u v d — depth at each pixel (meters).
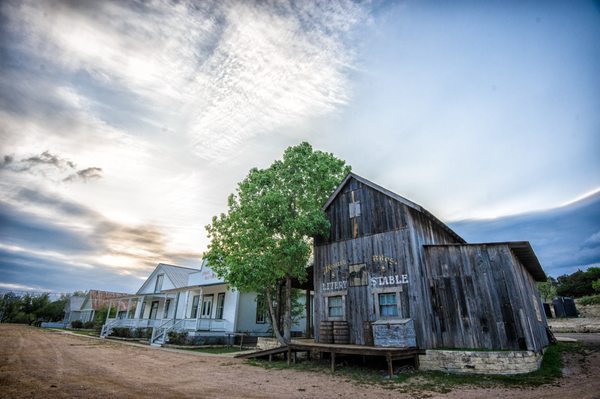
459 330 12.23
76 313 58.94
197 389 8.49
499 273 12.06
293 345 13.43
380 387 9.27
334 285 15.66
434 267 13.42
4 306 68.94
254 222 16.09
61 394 7.38
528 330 11.34
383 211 14.95
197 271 29.55
